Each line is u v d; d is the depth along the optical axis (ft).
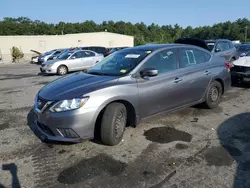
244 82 27.20
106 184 10.00
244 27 320.29
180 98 16.14
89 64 50.29
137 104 13.74
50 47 136.87
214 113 18.37
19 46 129.90
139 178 10.35
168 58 15.80
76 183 10.11
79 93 12.14
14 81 38.47
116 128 13.08
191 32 371.76
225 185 9.81
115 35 157.07
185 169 10.95
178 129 15.40
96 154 12.40
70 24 291.38
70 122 11.84
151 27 355.36
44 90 13.60
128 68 14.30
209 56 18.93
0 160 11.97
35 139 14.33
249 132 14.84
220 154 12.23
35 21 296.10
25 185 9.99
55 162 11.73
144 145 13.29
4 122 17.31
